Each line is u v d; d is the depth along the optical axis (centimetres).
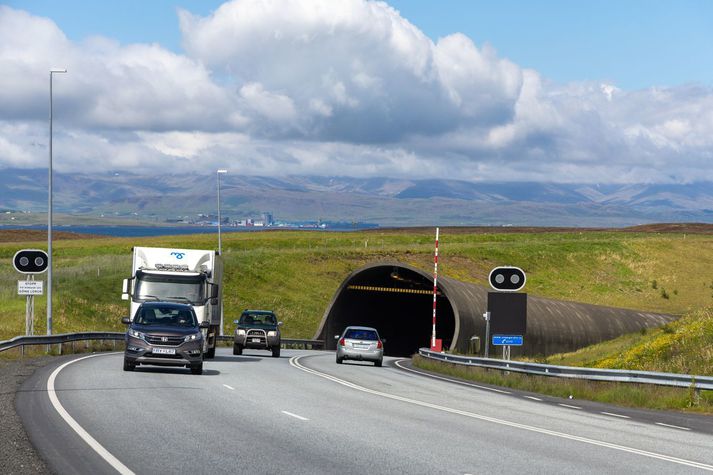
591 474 2603
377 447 3003
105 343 10044
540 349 12175
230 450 2828
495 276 8100
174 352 5775
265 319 9981
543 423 3962
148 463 2556
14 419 3381
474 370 7600
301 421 3650
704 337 7356
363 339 8838
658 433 3753
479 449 3047
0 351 7250
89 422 3366
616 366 7400
